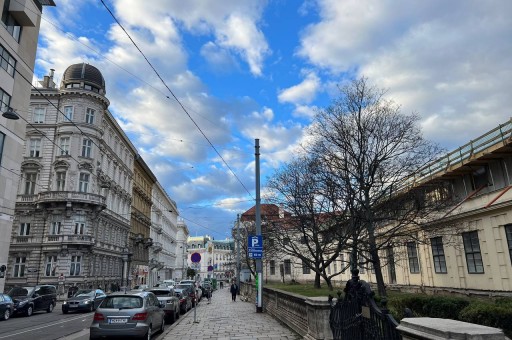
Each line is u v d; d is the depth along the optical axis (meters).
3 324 18.47
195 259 20.64
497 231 17.72
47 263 41.84
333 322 8.21
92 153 45.47
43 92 45.75
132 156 63.50
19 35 30.89
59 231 42.84
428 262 23.25
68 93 45.34
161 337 13.20
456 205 19.11
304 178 20.59
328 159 16.81
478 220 18.94
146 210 74.19
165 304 18.56
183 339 12.49
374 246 15.10
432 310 7.72
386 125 16.12
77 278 41.69
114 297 12.34
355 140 15.73
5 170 29.23
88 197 43.91
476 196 19.05
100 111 47.31
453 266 20.83
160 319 14.27
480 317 6.13
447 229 19.56
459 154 19.95
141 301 12.38
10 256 41.88
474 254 19.44
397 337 4.41
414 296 8.91
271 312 18.48
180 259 125.94
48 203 42.84
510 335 5.63
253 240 20.55
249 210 57.22
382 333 4.93
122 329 11.66
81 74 46.62
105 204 46.12
